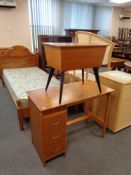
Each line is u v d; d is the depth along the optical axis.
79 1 5.47
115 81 1.78
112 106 1.89
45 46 1.38
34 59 3.84
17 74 3.09
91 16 6.10
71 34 4.48
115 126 1.94
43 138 1.38
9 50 3.54
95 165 1.53
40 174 1.42
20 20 4.14
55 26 5.20
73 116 2.37
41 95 1.52
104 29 6.71
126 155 1.66
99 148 1.75
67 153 1.66
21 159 1.58
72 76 2.48
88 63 1.38
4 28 4.01
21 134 1.95
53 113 1.35
